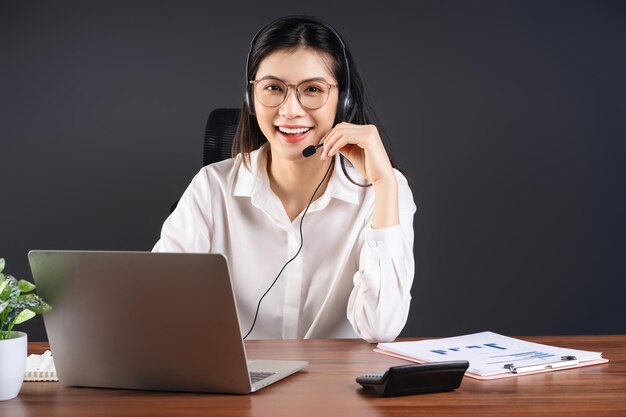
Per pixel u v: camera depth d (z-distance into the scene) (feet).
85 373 4.40
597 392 4.17
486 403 3.96
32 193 14.26
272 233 6.94
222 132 8.32
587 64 14.47
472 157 14.46
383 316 5.80
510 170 14.47
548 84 14.47
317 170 6.80
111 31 14.26
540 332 14.56
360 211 6.86
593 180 14.53
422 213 14.44
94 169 14.32
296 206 6.95
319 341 5.75
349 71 6.56
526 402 3.97
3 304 4.08
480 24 14.38
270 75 6.31
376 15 14.32
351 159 6.23
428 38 14.37
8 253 14.25
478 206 14.47
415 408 3.87
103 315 4.23
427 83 14.38
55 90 14.25
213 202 7.11
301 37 6.31
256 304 6.96
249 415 3.77
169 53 14.28
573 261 14.56
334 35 6.47
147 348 4.22
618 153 14.55
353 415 3.76
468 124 14.43
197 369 4.18
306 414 3.77
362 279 5.90
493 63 14.42
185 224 7.10
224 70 14.32
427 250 14.47
